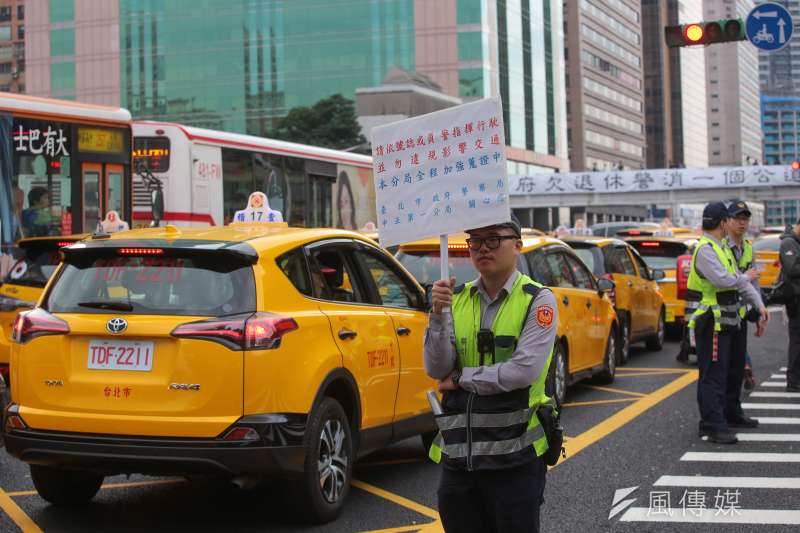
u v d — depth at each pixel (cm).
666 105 16975
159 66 8144
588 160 12406
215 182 1755
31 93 8344
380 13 7938
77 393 555
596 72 12756
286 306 574
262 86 8044
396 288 718
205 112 8100
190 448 532
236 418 537
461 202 399
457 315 388
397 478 735
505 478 371
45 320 569
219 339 539
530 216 9112
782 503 649
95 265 584
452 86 7931
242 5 8044
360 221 2295
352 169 2262
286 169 1972
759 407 1030
